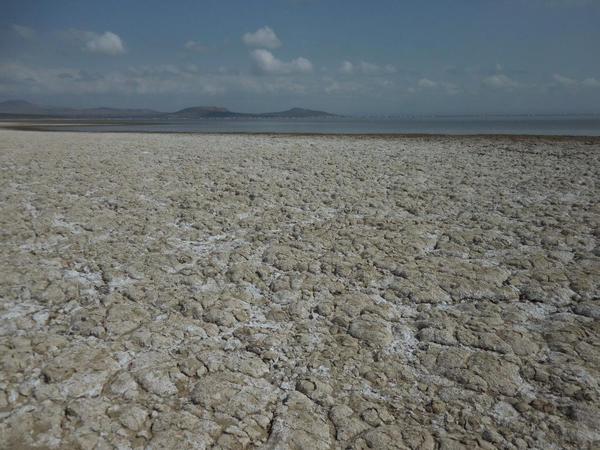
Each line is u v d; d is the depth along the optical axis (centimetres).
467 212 866
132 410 330
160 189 1030
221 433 312
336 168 1348
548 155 1598
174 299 509
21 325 439
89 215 812
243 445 304
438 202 942
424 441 310
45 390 345
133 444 298
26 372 367
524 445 306
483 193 1013
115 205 888
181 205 905
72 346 409
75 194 962
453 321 470
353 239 721
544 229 750
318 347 428
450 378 381
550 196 968
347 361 405
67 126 5597
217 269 601
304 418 331
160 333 438
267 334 449
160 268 595
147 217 816
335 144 2125
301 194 1017
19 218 777
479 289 540
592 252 645
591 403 344
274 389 367
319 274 591
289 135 2914
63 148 1825
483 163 1441
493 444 307
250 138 2583
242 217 841
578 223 773
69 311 475
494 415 336
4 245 650
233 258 641
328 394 360
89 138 2514
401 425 326
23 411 322
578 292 526
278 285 555
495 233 739
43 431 304
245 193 1015
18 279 537
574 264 607
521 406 344
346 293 538
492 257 642
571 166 1339
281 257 642
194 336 438
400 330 459
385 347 428
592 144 1922
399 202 946
